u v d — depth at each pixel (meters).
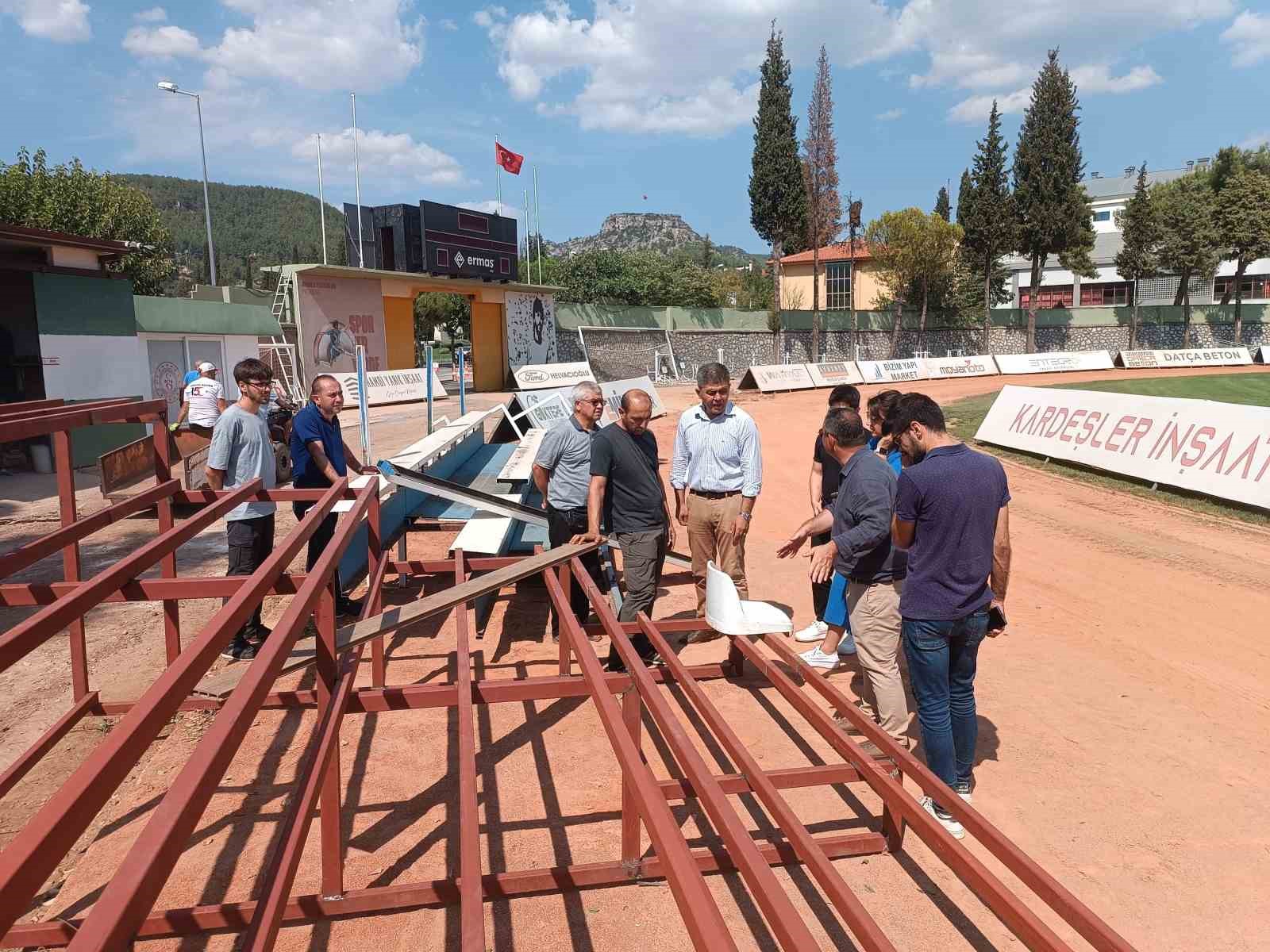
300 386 24.58
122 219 31.41
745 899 3.02
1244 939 2.85
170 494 4.37
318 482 5.66
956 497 3.36
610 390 19.33
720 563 5.41
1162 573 7.60
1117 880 3.16
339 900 2.82
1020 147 47.75
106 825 3.38
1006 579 3.57
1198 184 53.75
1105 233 77.62
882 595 3.99
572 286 62.75
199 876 3.04
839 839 3.29
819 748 4.14
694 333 44.78
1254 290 71.38
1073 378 33.88
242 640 5.09
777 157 44.16
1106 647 5.75
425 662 5.20
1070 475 12.41
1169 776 3.96
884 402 5.13
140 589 3.58
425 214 30.09
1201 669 5.34
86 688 4.20
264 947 1.72
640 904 2.97
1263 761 4.12
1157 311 56.44
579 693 3.36
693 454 5.35
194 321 19.89
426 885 2.89
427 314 65.19
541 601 6.53
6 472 13.27
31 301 14.38
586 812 3.55
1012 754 4.17
